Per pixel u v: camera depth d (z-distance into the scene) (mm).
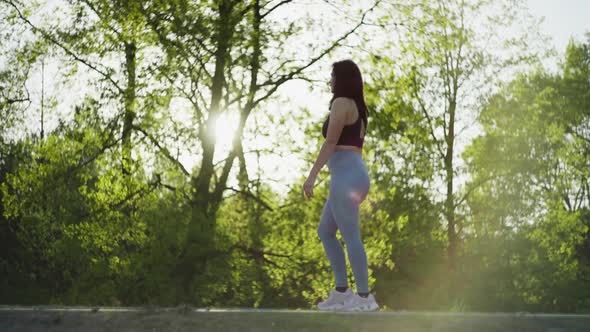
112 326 2320
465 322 2312
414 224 18062
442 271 21656
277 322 2293
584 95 29250
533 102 24531
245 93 14320
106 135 14016
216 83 14234
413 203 17719
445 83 20062
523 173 21219
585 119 29734
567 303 22375
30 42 14633
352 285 12922
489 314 2422
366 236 15031
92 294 14062
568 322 2357
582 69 31344
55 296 16656
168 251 13727
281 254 14656
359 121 3727
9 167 16859
